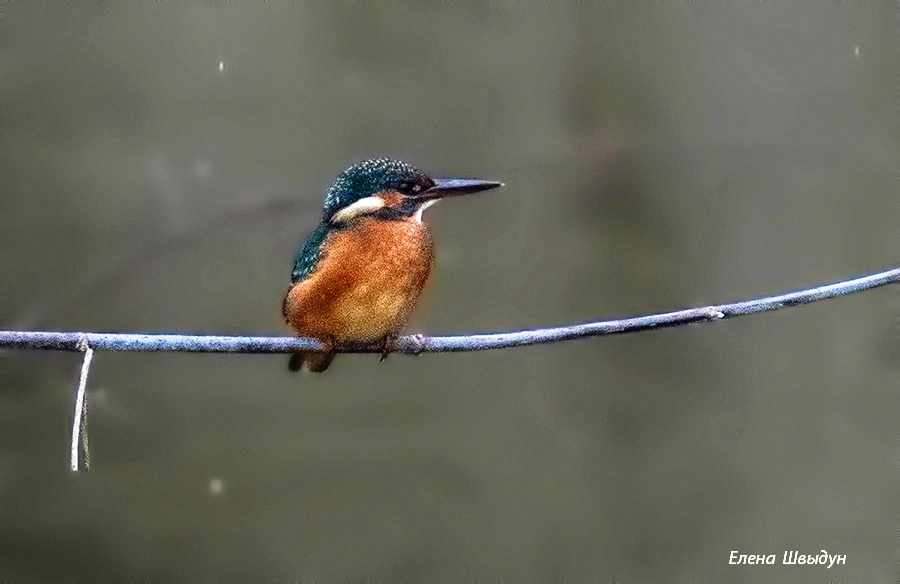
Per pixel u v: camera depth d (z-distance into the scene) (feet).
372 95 25.26
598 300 25.25
